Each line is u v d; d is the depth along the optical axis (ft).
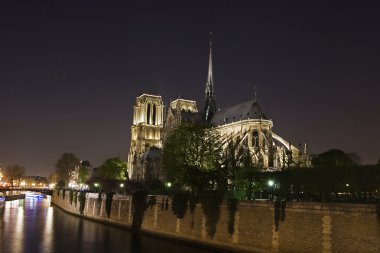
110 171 649.61
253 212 192.03
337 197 210.79
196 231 225.35
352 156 342.23
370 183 194.59
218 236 209.56
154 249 212.64
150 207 273.75
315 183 217.97
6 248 211.20
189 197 236.02
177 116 568.00
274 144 450.71
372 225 145.48
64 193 506.07
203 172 267.59
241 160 309.63
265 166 430.61
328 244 157.28
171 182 345.31
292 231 172.04
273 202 182.50
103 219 342.85
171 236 245.04
